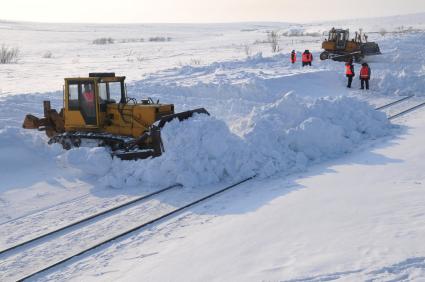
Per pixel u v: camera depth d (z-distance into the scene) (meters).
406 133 15.49
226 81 24.84
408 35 56.44
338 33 37.53
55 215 9.96
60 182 12.08
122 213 9.93
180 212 9.83
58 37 110.19
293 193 10.12
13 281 7.32
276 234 7.74
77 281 7.12
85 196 11.11
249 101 21.44
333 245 6.84
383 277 5.53
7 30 138.88
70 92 13.97
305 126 13.46
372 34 75.25
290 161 12.76
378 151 13.41
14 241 8.72
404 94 24.03
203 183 11.57
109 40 87.81
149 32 150.62
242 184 11.48
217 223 8.83
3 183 11.87
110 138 13.28
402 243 6.52
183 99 21.64
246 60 34.03
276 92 23.05
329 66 32.31
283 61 34.72
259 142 12.64
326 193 9.79
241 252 7.16
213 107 20.22
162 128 12.46
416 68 32.66
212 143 12.03
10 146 13.30
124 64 40.28
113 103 14.09
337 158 13.22
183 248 7.73
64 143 14.19
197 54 50.12
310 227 7.84
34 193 11.31
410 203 8.45
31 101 19.94
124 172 11.96
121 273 7.14
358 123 15.67
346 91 25.20
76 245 8.48
